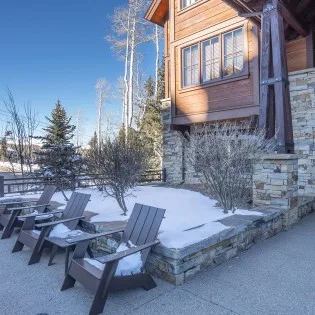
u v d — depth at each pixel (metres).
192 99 8.55
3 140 10.82
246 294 2.57
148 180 10.41
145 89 20.78
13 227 4.51
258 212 4.37
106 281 2.35
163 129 9.93
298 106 6.69
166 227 3.60
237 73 7.44
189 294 2.58
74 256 2.79
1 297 2.59
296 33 6.92
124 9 19.08
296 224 4.98
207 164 4.62
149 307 2.39
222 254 3.29
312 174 6.50
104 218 4.24
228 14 7.57
